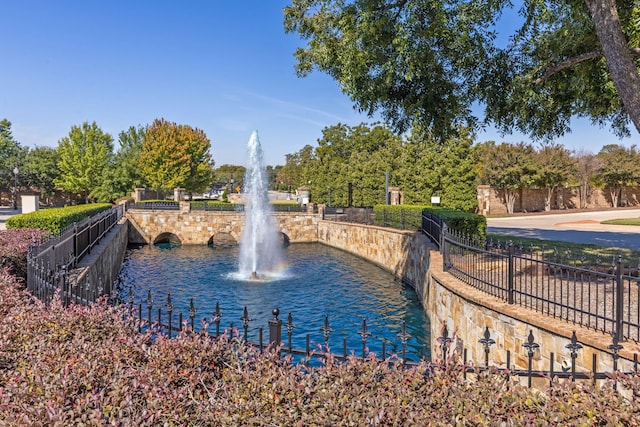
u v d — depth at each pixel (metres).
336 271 20.17
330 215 33.00
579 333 5.01
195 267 21.52
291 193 73.75
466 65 9.05
